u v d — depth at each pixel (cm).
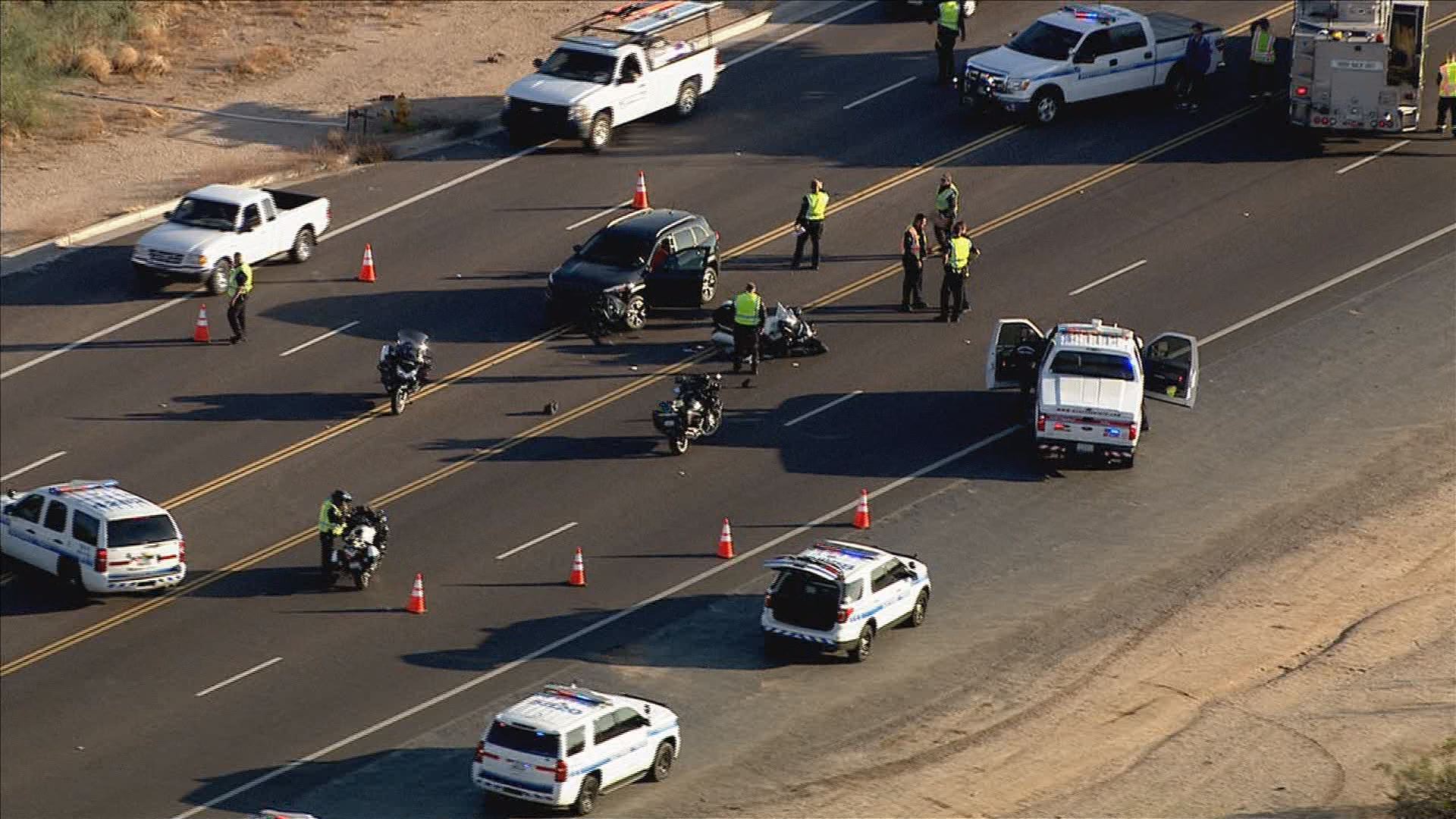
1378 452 16250
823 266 19300
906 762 12481
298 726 13288
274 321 18675
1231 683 13225
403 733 13138
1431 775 11544
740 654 13900
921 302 18512
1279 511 15500
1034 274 19012
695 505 15838
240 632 14462
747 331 17350
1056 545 15162
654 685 13538
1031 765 12375
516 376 17712
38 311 18925
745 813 11931
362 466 16512
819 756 12600
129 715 13525
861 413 17050
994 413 17000
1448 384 17150
